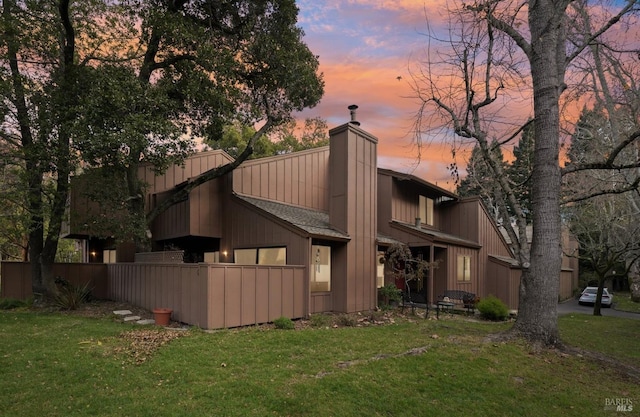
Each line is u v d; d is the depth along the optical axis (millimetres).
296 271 10289
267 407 4348
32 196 10234
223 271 8352
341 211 11969
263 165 14375
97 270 12555
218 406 4316
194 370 5402
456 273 16312
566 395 5227
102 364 5598
